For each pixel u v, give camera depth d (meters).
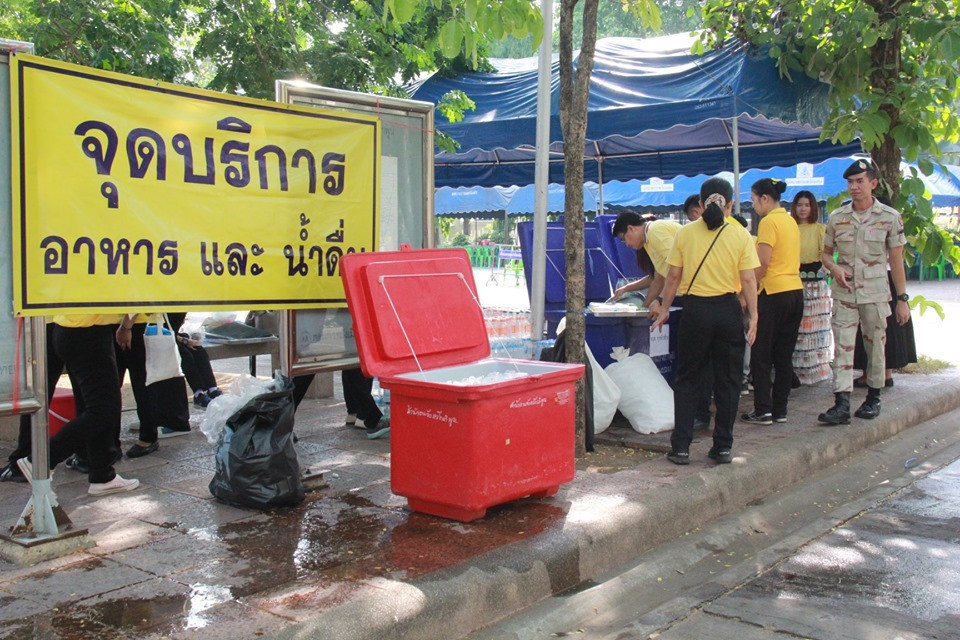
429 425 4.80
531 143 8.82
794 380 8.98
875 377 7.60
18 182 4.09
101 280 4.45
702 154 11.44
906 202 9.52
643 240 7.64
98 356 5.00
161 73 8.75
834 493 6.22
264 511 4.98
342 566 4.09
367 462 6.15
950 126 9.98
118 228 4.50
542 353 6.91
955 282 29.42
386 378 4.94
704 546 5.08
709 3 8.99
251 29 9.20
